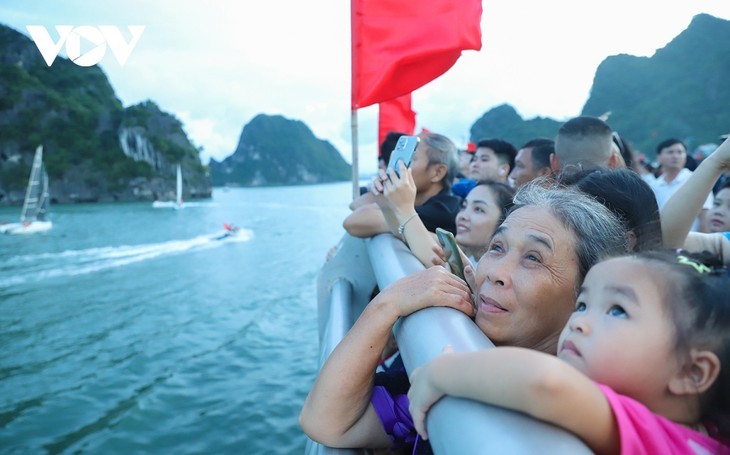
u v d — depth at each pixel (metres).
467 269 1.68
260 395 9.22
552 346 1.27
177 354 12.01
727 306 0.79
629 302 0.84
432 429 0.85
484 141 4.93
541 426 0.70
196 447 7.59
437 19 3.81
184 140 133.88
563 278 1.24
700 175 2.03
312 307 16.30
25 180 97.00
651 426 0.72
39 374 11.07
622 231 1.31
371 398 1.47
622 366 0.83
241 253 30.22
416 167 3.17
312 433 1.41
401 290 1.31
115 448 7.71
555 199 1.35
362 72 3.97
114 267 25.52
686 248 2.19
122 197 106.69
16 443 8.03
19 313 16.67
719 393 0.80
